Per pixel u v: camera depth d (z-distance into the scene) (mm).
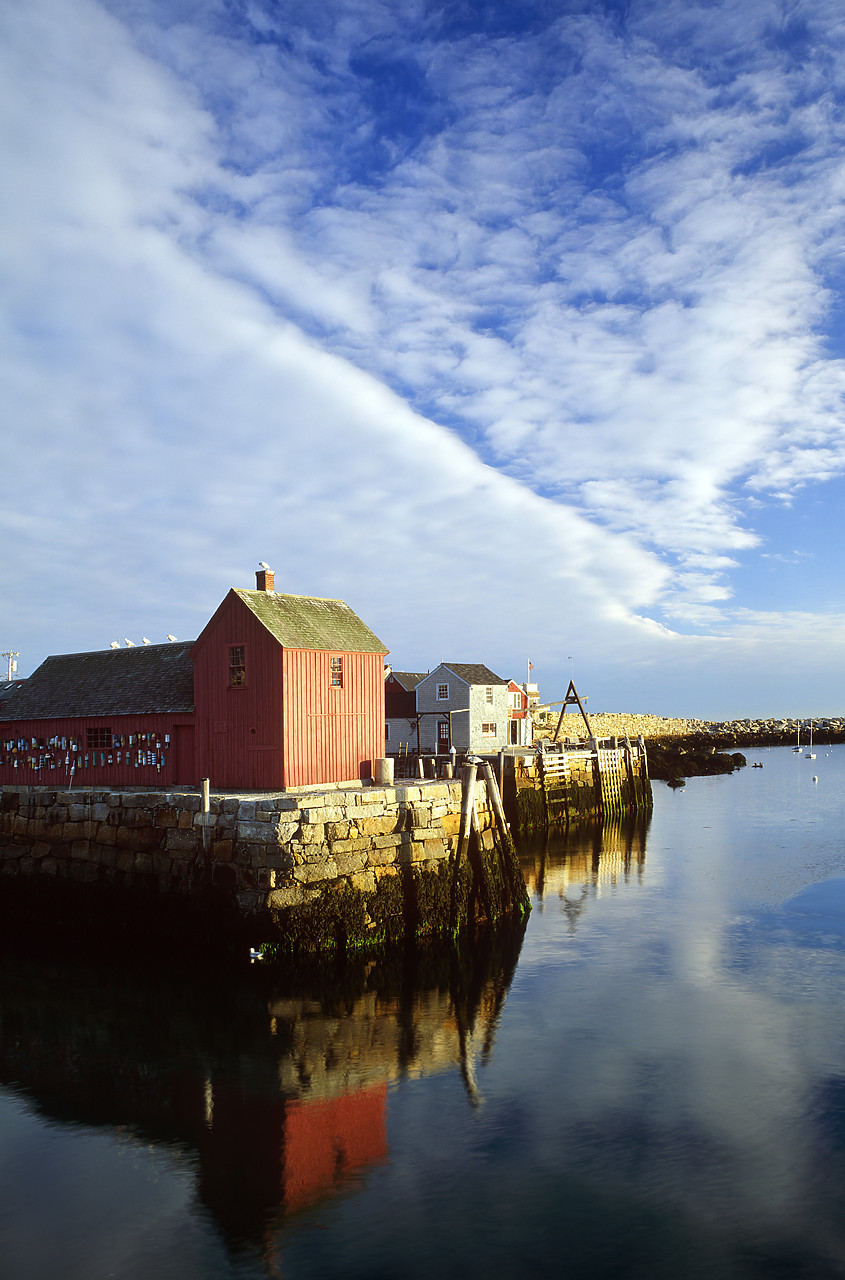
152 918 21641
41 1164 10727
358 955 19500
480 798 24328
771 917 22453
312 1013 16375
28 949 21812
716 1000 16141
